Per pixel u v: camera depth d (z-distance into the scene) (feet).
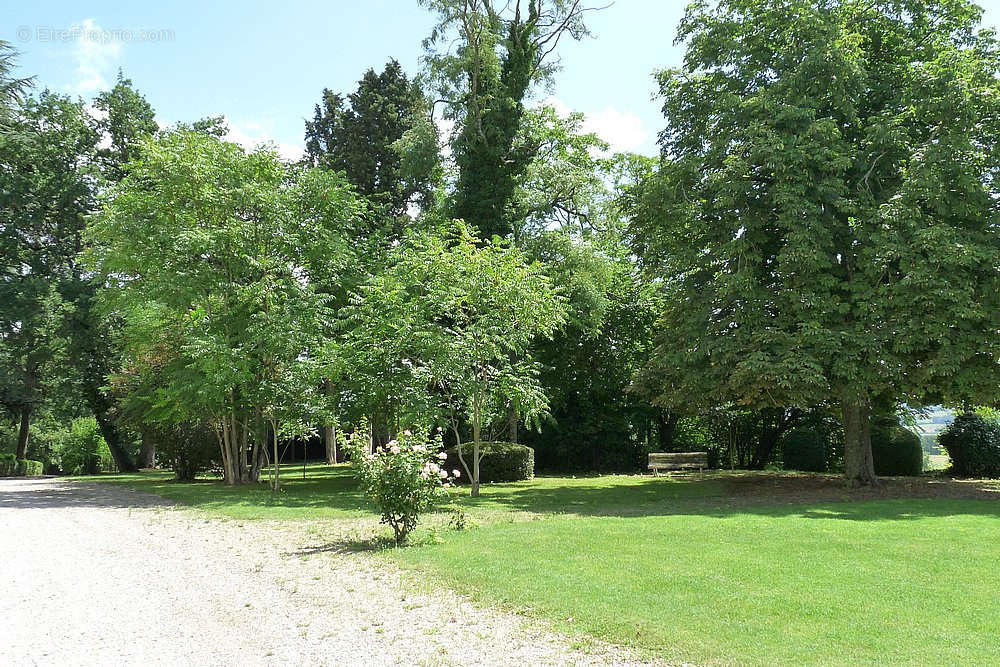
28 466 120.47
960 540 28.60
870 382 48.65
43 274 106.52
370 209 92.73
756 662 14.90
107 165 111.34
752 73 55.11
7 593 22.76
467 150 80.48
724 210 53.88
